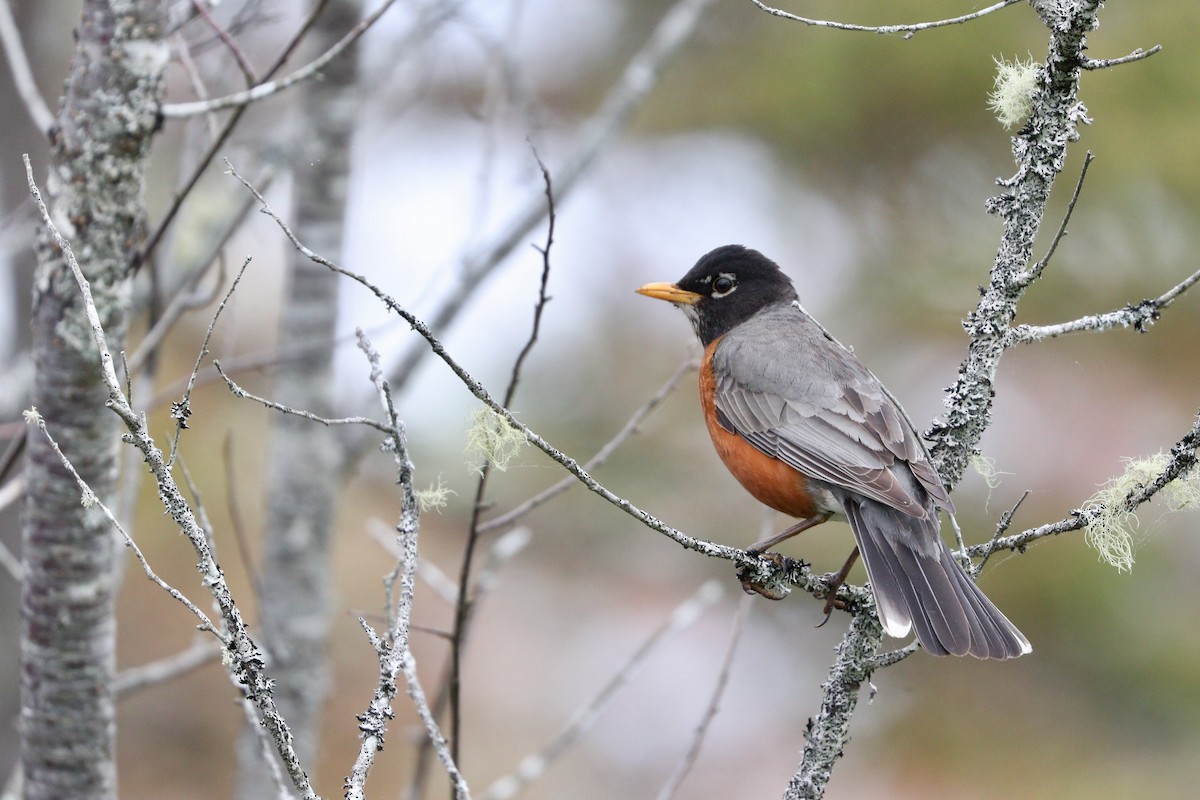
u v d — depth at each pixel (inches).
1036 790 537.3
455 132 703.1
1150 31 582.6
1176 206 582.6
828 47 617.6
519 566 666.8
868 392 301.9
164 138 516.4
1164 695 547.5
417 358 368.2
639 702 628.4
